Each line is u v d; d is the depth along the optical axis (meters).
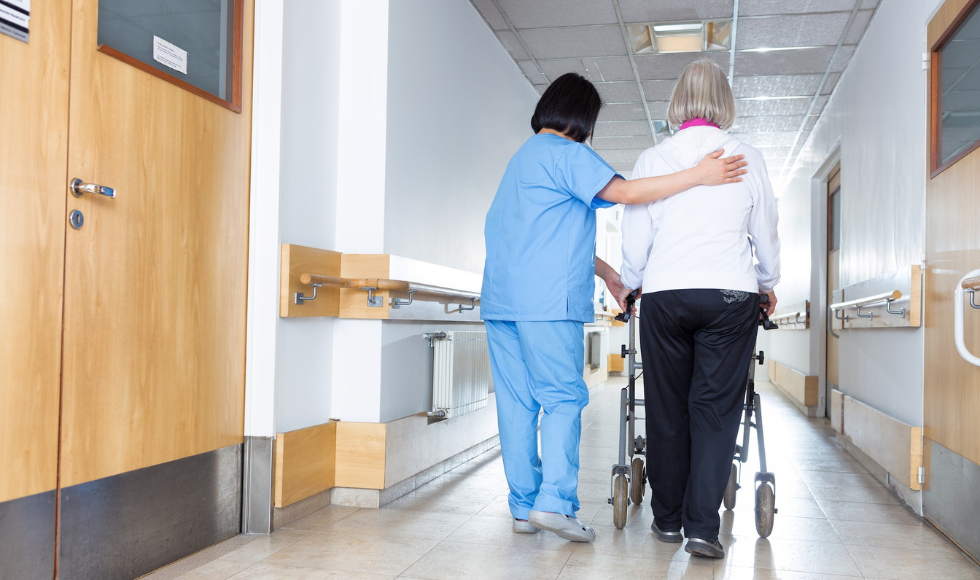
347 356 3.01
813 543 2.53
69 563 1.82
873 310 3.96
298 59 2.78
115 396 1.97
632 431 2.96
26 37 1.68
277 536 2.51
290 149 2.72
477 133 4.53
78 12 1.83
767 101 6.45
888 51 4.01
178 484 2.23
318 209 2.95
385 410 3.03
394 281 2.85
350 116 3.12
